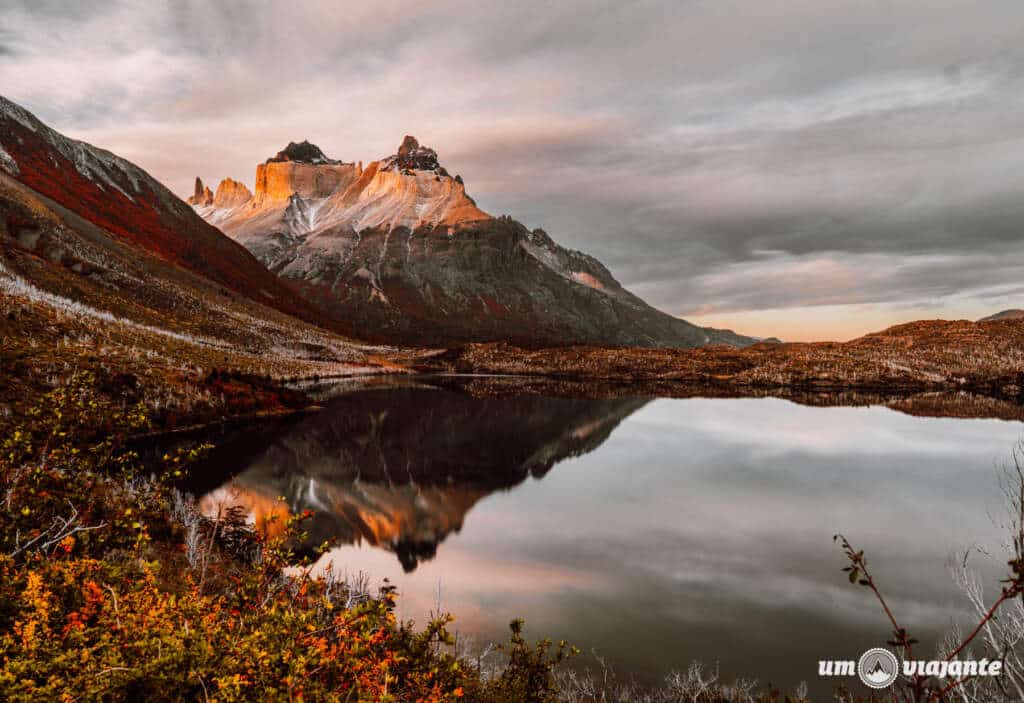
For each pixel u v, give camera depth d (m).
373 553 23.59
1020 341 164.12
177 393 48.75
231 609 5.14
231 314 130.00
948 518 30.91
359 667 4.41
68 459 5.96
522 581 21.22
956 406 95.81
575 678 14.00
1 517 5.47
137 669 3.60
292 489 32.16
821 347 183.00
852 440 59.00
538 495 35.25
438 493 34.78
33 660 3.61
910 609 19.22
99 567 4.83
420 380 132.25
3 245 83.25
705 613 18.84
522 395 105.81
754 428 67.56
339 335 199.12
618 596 20.11
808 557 24.78
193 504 22.58
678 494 36.22
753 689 13.88
